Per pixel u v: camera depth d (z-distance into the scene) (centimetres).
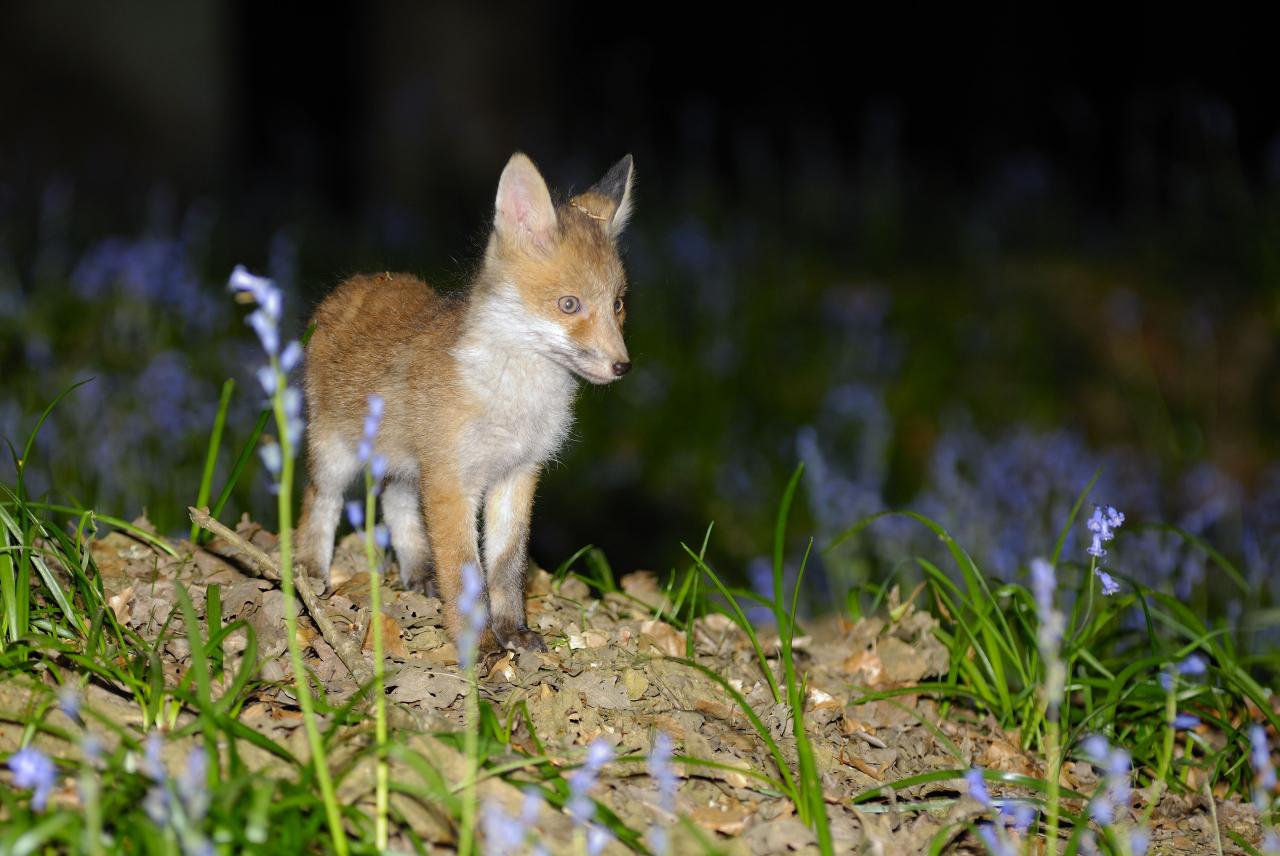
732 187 2927
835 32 3706
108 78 2598
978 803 642
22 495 708
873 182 2791
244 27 3127
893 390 1983
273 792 536
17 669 609
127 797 521
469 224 2538
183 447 1333
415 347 797
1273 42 3297
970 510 1291
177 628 695
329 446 841
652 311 1975
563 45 2952
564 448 855
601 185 925
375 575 538
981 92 3509
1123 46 3447
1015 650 799
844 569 1188
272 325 467
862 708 780
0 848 471
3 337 1509
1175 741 838
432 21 2761
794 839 589
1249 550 1167
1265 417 1988
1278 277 2206
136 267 1518
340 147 3027
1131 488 1571
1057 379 2078
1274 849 616
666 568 1539
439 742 588
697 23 3700
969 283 2347
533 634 769
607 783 611
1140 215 2705
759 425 1859
